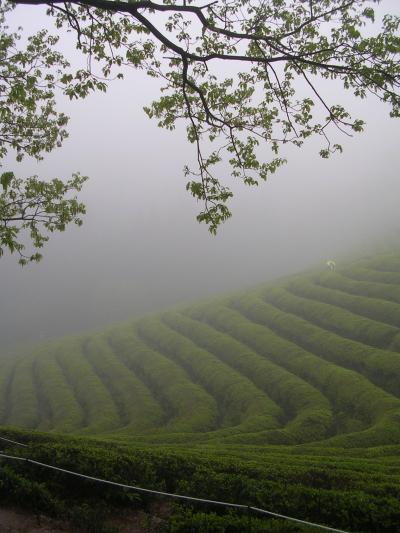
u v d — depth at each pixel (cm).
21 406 5359
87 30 1177
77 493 1209
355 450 3109
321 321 6184
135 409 4825
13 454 1341
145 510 1202
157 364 5859
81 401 5316
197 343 6550
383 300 6122
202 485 1266
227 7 1116
